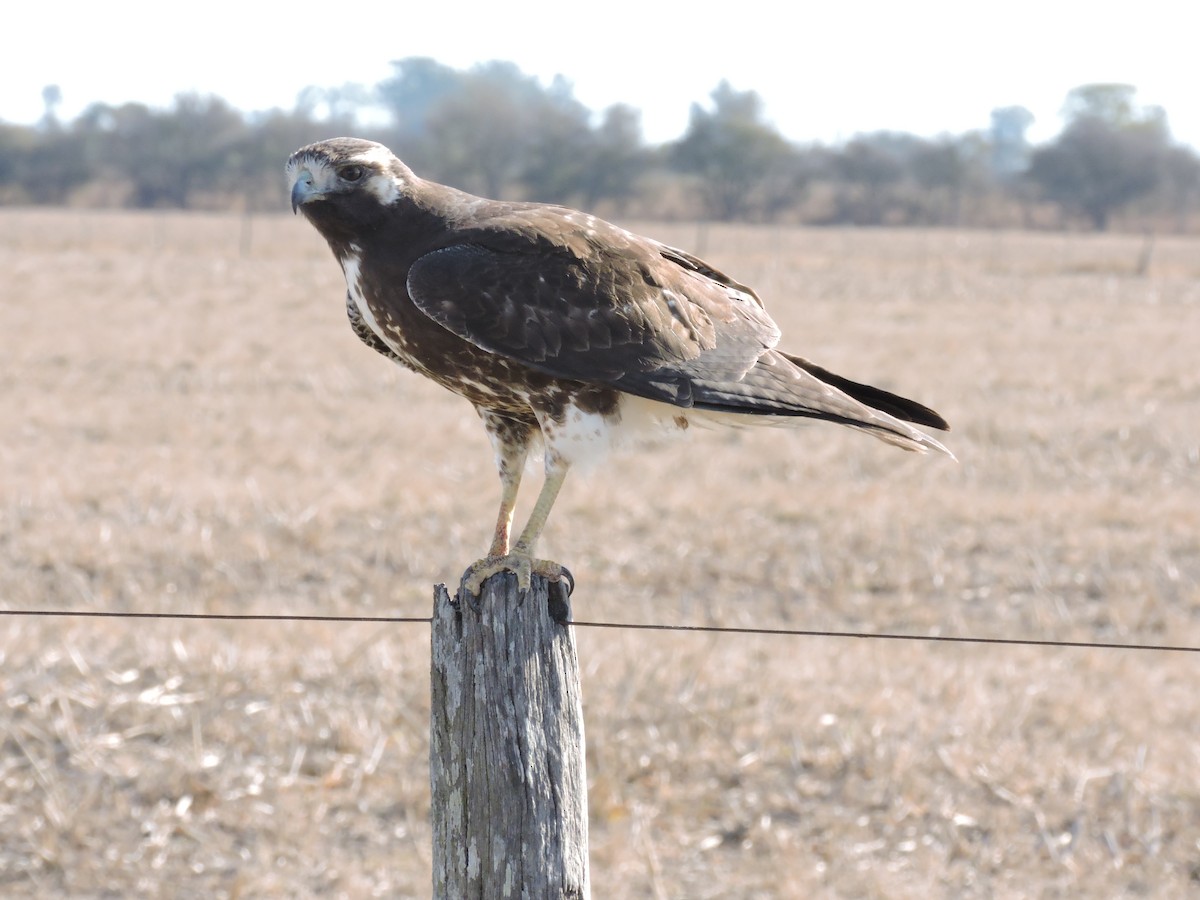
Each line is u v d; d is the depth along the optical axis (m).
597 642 14.03
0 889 10.16
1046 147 149.38
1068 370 30.69
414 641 13.89
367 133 151.25
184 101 144.25
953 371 30.38
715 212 140.50
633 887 10.24
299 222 100.31
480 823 6.16
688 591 16.11
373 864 10.50
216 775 11.44
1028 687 13.34
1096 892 10.28
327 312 40.06
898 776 11.58
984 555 17.59
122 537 16.95
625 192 139.00
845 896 10.16
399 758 11.75
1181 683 13.83
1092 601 16.14
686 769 11.66
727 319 8.45
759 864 10.52
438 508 18.62
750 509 19.20
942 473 21.28
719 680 13.09
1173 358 32.78
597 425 8.04
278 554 16.59
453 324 7.82
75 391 26.67
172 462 20.98
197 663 13.06
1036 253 84.19
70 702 12.32
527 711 6.15
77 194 142.00
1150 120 159.12
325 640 13.85
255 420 23.95
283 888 10.17
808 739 12.10
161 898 10.11
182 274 51.91
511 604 6.22
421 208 8.22
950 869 10.53
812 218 142.38
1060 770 11.63
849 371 30.28
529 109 147.75
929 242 97.31
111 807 11.04
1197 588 16.27
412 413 25.03
